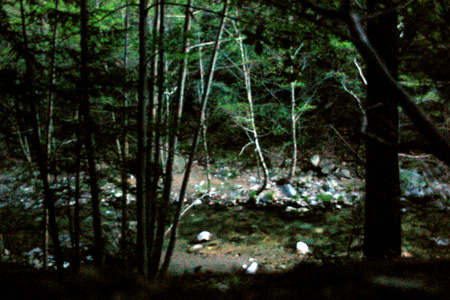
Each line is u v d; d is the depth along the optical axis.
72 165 4.34
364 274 1.89
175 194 11.57
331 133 13.55
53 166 4.20
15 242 6.41
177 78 5.82
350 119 4.30
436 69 2.12
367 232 4.91
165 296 1.59
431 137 0.68
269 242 7.73
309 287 1.76
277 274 2.10
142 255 3.75
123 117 4.24
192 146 5.66
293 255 6.84
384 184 4.59
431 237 5.23
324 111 14.12
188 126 5.30
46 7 3.96
